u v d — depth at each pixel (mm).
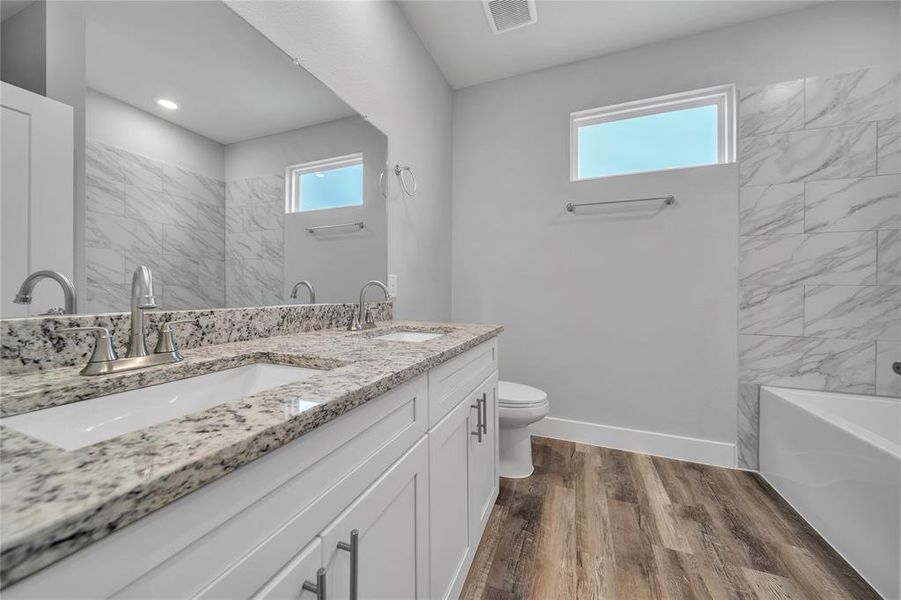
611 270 2365
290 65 1311
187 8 995
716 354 2135
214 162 1064
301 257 1380
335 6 1528
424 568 885
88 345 744
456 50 2361
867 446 1259
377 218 1814
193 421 437
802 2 1974
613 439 2332
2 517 245
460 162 2785
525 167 2600
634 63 2336
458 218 2783
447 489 1040
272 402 512
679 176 2207
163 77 936
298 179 1357
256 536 427
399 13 2016
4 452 352
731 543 1422
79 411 583
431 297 2428
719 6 2002
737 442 2082
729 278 2109
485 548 1392
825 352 1945
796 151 1991
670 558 1341
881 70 1874
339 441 573
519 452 1950
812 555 1358
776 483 1844
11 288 657
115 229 830
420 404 872
